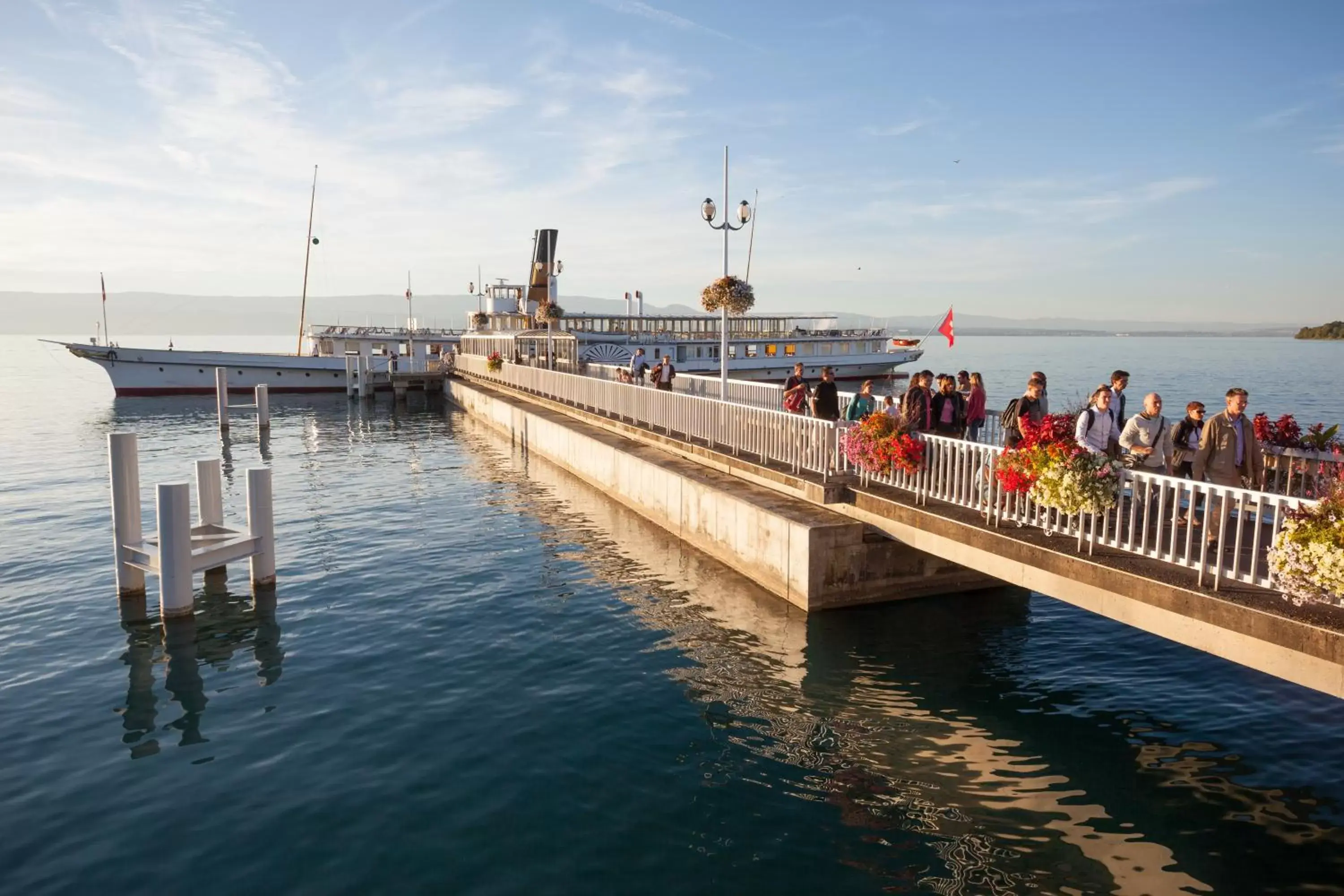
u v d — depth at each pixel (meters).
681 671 11.20
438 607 13.98
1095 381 78.62
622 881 6.84
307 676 11.20
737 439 17.59
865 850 7.23
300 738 9.45
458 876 6.92
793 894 6.65
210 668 11.52
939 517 10.94
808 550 12.85
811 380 65.00
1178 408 50.31
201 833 7.60
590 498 23.14
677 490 17.95
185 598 13.31
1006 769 8.59
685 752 9.02
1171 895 6.58
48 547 18.09
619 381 29.41
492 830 7.58
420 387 61.69
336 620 13.39
